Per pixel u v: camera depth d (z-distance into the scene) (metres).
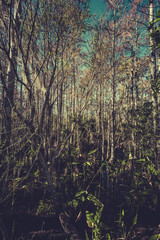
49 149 3.09
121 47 5.22
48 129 3.03
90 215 2.71
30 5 2.35
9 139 2.73
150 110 3.47
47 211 3.39
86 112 6.03
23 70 2.67
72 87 6.35
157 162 3.16
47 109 3.00
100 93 5.15
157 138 3.25
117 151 6.13
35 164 3.47
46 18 2.41
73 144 5.82
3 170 2.88
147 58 4.52
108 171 3.90
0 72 2.11
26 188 3.34
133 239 2.62
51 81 2.65
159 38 1.75
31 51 2.60
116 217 3.24
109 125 5.77
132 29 4.98
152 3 3.66
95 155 5.34
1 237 2.61
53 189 2.98
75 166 4.28
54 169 3.69
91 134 6.20
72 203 3.16
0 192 2.96
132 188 3.49
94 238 2.43
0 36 1.99
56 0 2.35
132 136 4.38
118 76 4.97
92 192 4.11
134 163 4.46
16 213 3.33
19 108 2.82
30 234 2.82
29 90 2.41
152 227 2.98
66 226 2.88
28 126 2.46
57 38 2.49
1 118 2.77
